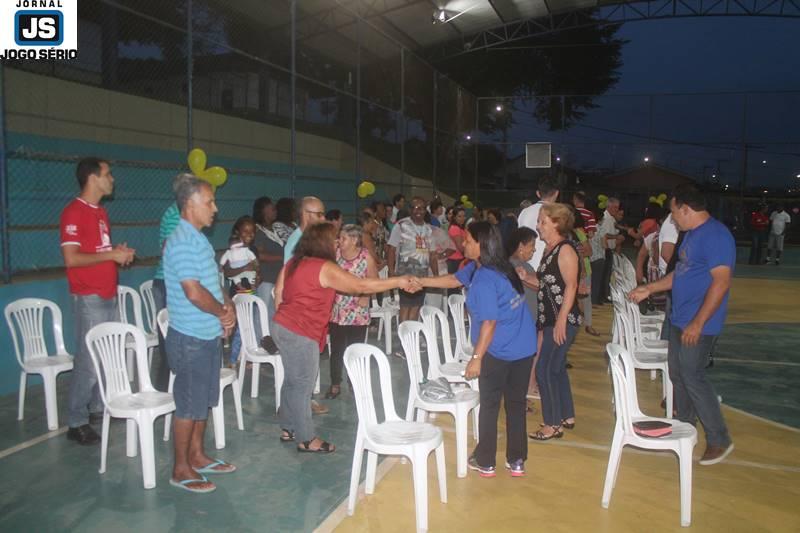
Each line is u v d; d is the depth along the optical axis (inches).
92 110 396.2
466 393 172.2
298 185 550.3
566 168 869.8
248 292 252.7
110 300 183.0
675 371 181.2
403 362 287.7
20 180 323.9
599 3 772.6
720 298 163.9
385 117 679.7
